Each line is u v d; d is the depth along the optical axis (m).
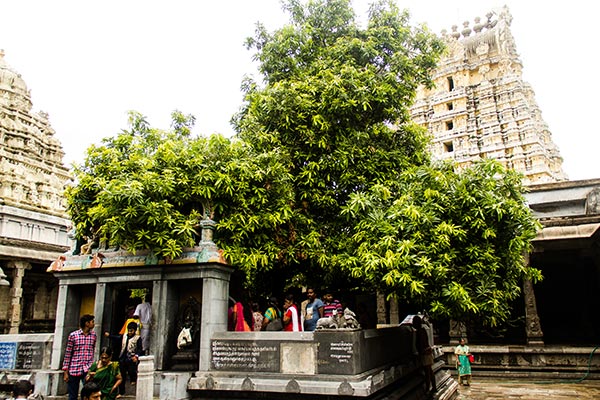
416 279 9.37
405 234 9.81
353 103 11.47
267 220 10.34
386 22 13.72
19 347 10.90
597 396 14.68
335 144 11.96
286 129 11.81
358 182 11.90
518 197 11.03
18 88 35.34
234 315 10.31
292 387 8.06
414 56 13.73
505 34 38.50
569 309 25.22
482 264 10.23
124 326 11.12
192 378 8.88
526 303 19.91
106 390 8.33
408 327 13.12
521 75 40.12
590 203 18.81
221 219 10.34
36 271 30.17
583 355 18.47
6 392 10.33
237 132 14.18
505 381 18.48
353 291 13.44
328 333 8.35
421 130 14.05
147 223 8.96
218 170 9.94
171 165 9.80
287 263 11.59
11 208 28.33
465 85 38.38
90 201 10.54
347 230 11.97
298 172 12.30
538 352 19.08
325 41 13.87
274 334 8.78
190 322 9.88
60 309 10.75
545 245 19.44
